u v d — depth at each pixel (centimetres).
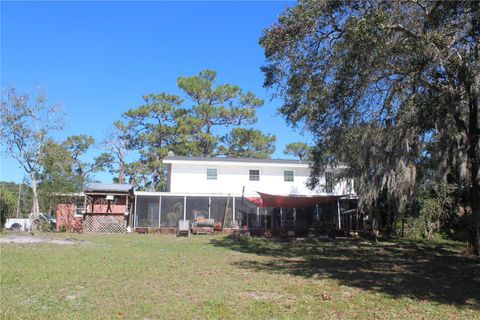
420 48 992
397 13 1042
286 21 1115
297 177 3572
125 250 1825
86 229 3111
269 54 1183
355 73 1098
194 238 2655
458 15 964
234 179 3509
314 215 3362
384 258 1794
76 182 3350
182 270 1291
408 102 1127
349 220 3353
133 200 3388
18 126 2989
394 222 2959
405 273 1345
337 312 797
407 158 2148
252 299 895
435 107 1072
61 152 3247
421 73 1103
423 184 2275
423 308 843
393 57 1083
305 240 2695
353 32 977
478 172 1473
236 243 2369
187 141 4391
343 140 1469
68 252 1664
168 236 2795
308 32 1116
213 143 4431
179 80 4553
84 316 725
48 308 773
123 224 3155
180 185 3456
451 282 1176
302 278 1198
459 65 995
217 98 4588
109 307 794
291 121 1354
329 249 2167
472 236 1975
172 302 846
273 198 2888
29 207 4194
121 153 4712
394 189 2258
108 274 1162
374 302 886
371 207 2736
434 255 1928
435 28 994
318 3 1062
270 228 3100
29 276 1085
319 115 1275
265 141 4562
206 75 4594
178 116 4531
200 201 3316
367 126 1357
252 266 1445
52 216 3872
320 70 1189
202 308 802
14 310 750
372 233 2902
